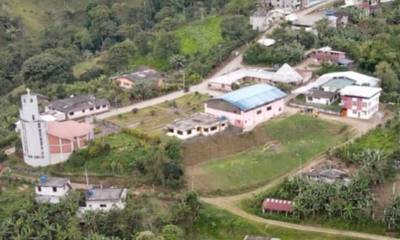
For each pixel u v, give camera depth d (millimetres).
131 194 116062
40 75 184250
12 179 123562
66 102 148500
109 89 162750
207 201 116062
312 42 179500
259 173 123062
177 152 122312
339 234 106625
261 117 139125
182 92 159875
